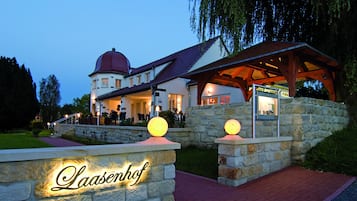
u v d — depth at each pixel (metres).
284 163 6.33
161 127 3.70
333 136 7.53
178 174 6.10
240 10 7.51
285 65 7.81
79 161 2.92
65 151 2.79
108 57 28.23
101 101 25.09
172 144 3.69
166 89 16.69
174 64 20.94
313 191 4.66
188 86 17.50
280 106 6.91
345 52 8.53
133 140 11.63
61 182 2.78
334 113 8.08
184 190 4.83
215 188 4.95
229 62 9.05
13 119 28.80
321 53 7.68
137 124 13.57
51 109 53.16
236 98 15.71
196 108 9.68
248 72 12.07
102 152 3.04
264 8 9.84
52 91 54.41
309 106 6.74
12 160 2.46
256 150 5.59
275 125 7.04
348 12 7.75
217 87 16.67
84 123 20.12
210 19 8.35
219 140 5.34
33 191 2.60
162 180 3.59
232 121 5.50
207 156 7.66
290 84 7.53
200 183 5.32
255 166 5.53
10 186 2.47
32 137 18.08
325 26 8.62
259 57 7.92
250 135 7.79
